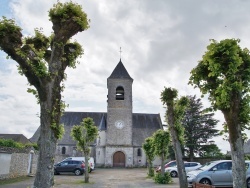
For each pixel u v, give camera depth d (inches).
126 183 787.4
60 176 1052.5
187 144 1766.7
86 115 2170.3
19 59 303.6
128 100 1900.8
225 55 333.1
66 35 341.1
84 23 350.0
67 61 371.9
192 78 380.2
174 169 1014.4
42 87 307.6
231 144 316.5
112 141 1840.6
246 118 324.2
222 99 318.0
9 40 305.7
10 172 836.0
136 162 1904.5
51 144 302.7
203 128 1800.0
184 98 647.1
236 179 306.7
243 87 322.0
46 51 376.5
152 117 2192.4
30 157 1028.5
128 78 1920.5
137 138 1988.2
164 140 858.8
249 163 604.7
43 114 306.8
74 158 1294.3
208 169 601.6
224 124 343.3
